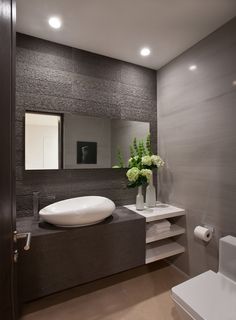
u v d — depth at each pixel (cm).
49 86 176
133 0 131
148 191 207
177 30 162
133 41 177
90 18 148
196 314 106
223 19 149
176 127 203
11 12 83
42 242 135
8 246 79
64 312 153
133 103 216
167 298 168
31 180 171
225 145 155
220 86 158
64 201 175
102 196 200
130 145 214
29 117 169
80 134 189
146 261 177
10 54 82
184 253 198
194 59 181
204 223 175
